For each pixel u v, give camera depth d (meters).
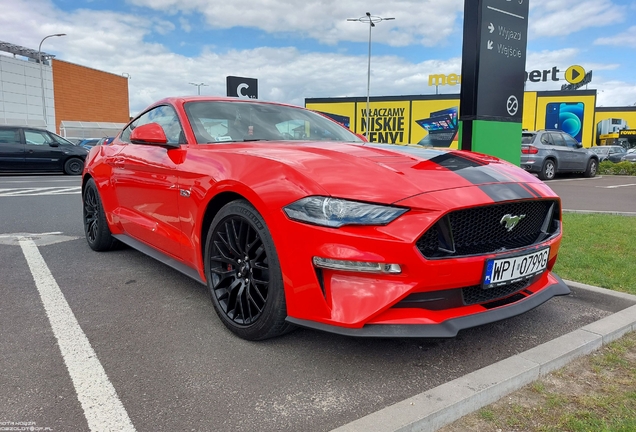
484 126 5.62
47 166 14.29
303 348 2.33
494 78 5.63
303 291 2.03
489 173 2.36
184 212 2.78
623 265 3.63
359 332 1.92
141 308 2.87
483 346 2.38
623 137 46.22
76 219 6.09
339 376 2.07
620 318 2.61
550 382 2.04
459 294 2.06
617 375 2.10
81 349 2.30
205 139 2.99
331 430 1.64
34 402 1.83
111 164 3.85
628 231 4.95
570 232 4.90
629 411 1.82
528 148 13.46
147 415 1.76
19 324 2.60
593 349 2.34
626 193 9.89
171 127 3.28
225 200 2.54
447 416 1.75
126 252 4.30
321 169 2.15
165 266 3.81
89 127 52.25
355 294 1.94
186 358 2.21
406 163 2.29
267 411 1.79
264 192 2.16
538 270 2.34
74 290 3.19
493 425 1.73
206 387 1.96
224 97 3.58
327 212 1.95
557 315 2.81
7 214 6.43
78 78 52.19
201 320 2.68
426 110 34.47
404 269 1.90
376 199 1.95
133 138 3.10
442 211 1.93
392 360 2.22
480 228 2.14
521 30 5.81
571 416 1.78
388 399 1.89
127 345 2.35
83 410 1.78
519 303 2.29
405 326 1.95
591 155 14.93
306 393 1.93
